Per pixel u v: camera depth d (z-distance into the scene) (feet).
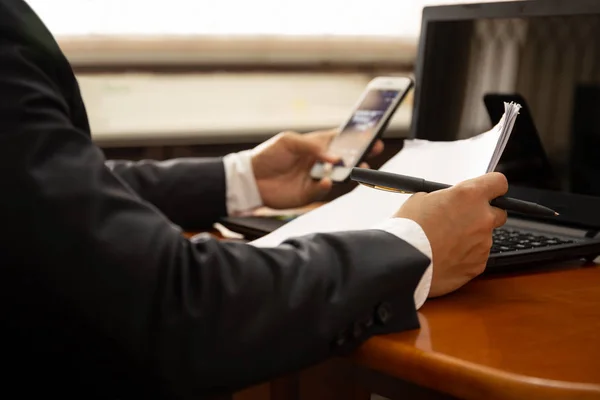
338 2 5.34
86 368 1.89
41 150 1.83
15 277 1.78
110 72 4.69
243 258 1.99
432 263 2.25
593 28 3.04
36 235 1.77
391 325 2.09
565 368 1.82
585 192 3.07
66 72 2.07
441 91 3.71
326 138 3.95
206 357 1.86
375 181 2.41
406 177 2.39
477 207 2.31
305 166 3.81
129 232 1.86
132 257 1.83
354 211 2.93
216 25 4.94
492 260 2.60
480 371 1.82
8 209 1.77
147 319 1.83
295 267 2.01
